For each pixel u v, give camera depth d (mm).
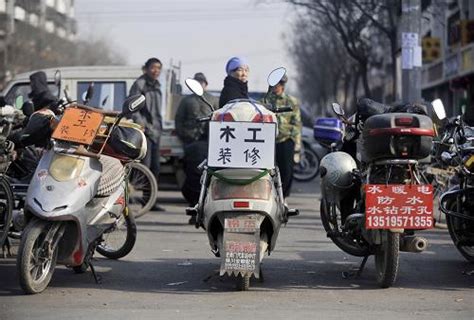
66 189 13906
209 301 13859
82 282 15305
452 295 14430
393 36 54781
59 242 14312
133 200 23406
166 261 17375
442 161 18047
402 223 13898
